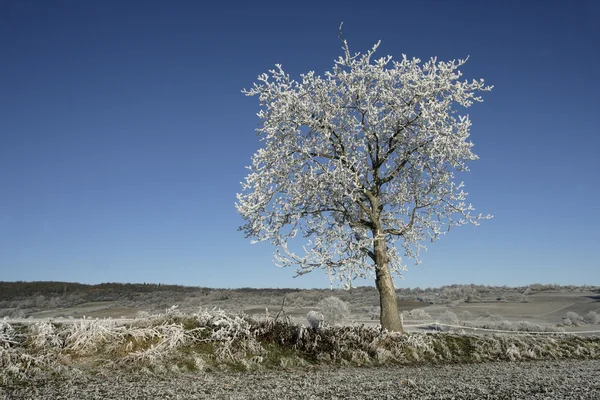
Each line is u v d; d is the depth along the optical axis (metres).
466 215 19.44
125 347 13.65
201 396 10.00
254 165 19.23
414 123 19.31
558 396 10.27
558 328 28.88
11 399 9.38
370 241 18.44
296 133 19.36
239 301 56.75
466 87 19.61
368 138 19.50
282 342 16.06
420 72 19.70
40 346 13.23
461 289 73.81
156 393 10.19
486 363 16.94
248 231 19.62
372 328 17.78
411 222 19.62
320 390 10.88
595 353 20.44
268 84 19.58
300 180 18.52
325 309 27.25
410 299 66.88
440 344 18.28
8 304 60.38
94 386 10.75
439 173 19.47
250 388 11.05
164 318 15.88
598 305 51.50
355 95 19.67
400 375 13.59
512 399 9.94
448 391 10.84
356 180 18.22
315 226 19.00
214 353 14.43
